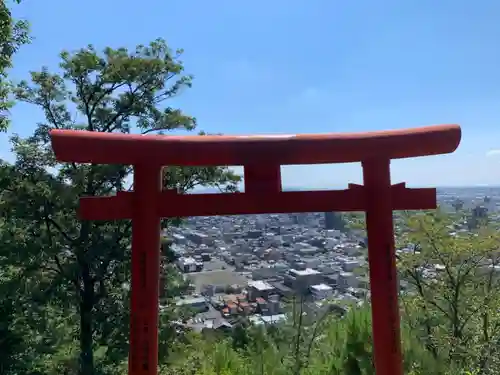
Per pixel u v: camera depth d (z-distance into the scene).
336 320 6.34
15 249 9.79
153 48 12.05
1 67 7.60
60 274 10.67
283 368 5.55
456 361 6.93
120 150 3.26
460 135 3.37
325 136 3.47
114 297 11.45
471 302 8.16
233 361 5.71
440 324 8.56
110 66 11.61
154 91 12.30
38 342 10.48
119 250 11.15
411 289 9.37
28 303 10.20
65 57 11.35
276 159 3.45
